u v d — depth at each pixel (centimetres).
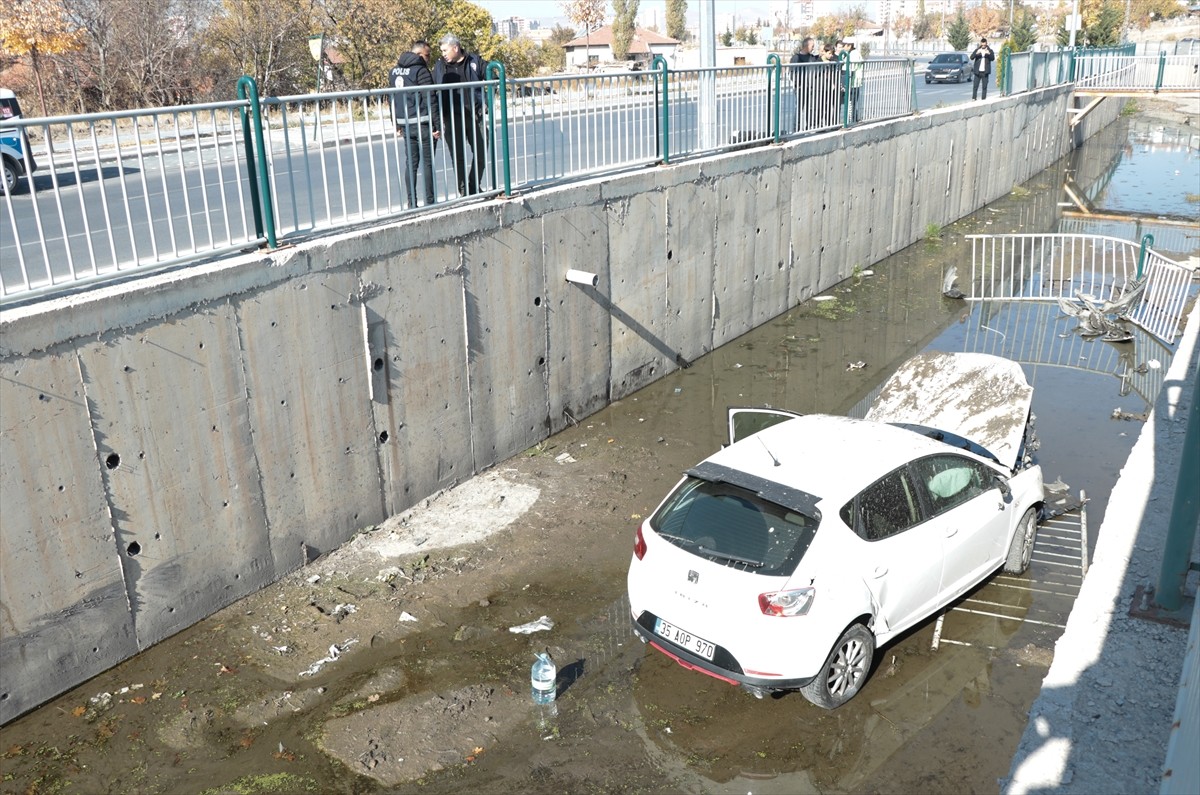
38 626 607
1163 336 1356
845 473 615
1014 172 2731
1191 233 2114
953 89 3775
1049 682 582
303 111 752
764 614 548
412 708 609
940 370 955
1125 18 7869
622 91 1128
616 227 1112
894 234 1939
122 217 991
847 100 1662
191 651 674
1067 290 1645
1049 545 798
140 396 641
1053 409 1117
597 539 833
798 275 1573
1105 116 4234
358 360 805
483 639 686
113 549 643
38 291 586
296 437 762
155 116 648
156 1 3183
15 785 546
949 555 651
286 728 592
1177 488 624
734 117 1359
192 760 566
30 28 2623
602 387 1146
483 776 547
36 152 1345
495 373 968
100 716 606
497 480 956
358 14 3397
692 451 1025
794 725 585
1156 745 524
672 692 622
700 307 1317
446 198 910
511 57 4172
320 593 750
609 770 550
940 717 588
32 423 584
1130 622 638
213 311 680
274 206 748
